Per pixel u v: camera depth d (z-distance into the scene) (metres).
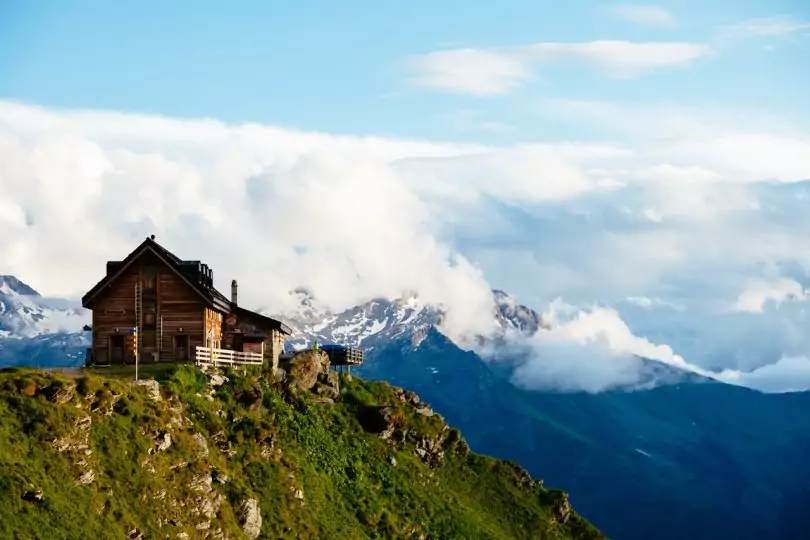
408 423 187.50
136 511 113.56
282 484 141.88
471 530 173.00
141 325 156.62
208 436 136.75
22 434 110.12
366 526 153.75
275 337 170.50
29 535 100.25
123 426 120.56
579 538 195.00
